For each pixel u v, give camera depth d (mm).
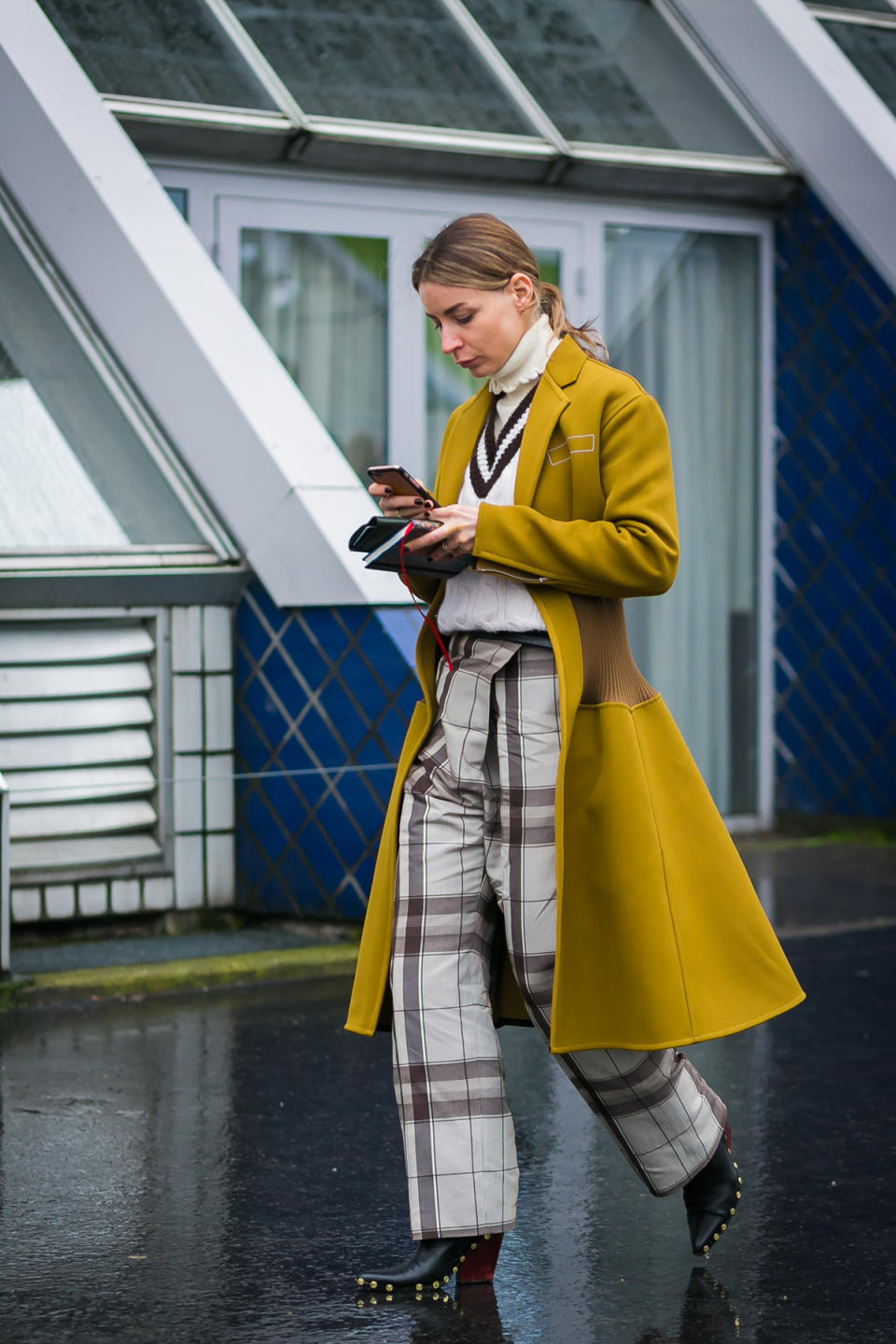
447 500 3766
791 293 9500
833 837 9461
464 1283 3785
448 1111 3633
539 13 9375
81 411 7066
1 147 7324
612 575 3504
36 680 6652
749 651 9648
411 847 3666
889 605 9219
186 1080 5324
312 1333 3533
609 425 3572
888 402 9125
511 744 3594
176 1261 3920
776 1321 3615
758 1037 5910
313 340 8383
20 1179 4453
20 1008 6117
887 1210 4297
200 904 7023
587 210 8906
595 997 3574
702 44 9477
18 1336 3512
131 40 8047
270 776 6969
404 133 8227
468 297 3594
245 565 6965
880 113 8727
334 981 6547
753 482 9617
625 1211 4273
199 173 7992
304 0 8773
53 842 6711
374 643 6566
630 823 3531
